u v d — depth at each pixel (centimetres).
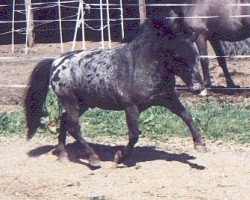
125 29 2614
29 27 2322
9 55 2136
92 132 1166
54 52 2186
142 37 909
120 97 925
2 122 1222
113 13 2652
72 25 2698
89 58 956
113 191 864
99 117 1249
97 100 954
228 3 1461
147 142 1107
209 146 1072
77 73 957
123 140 1127
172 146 1077
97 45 2305
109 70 929
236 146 1070
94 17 2658
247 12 1448
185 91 1495
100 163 960
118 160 955
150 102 923
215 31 1487
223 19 1464
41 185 898
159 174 926
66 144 1106
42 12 2723
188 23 1488
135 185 886
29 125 1005
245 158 1000
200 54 1491
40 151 1066
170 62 889
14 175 944
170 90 923
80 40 2453
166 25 885
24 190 883
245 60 1939
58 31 2639
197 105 1352
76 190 874
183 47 878
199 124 1167
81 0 1838
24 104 1001
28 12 2223
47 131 1182
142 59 908
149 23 903
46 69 994
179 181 897
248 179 903
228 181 895
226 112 1264
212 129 1143
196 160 989
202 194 847
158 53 896
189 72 883
